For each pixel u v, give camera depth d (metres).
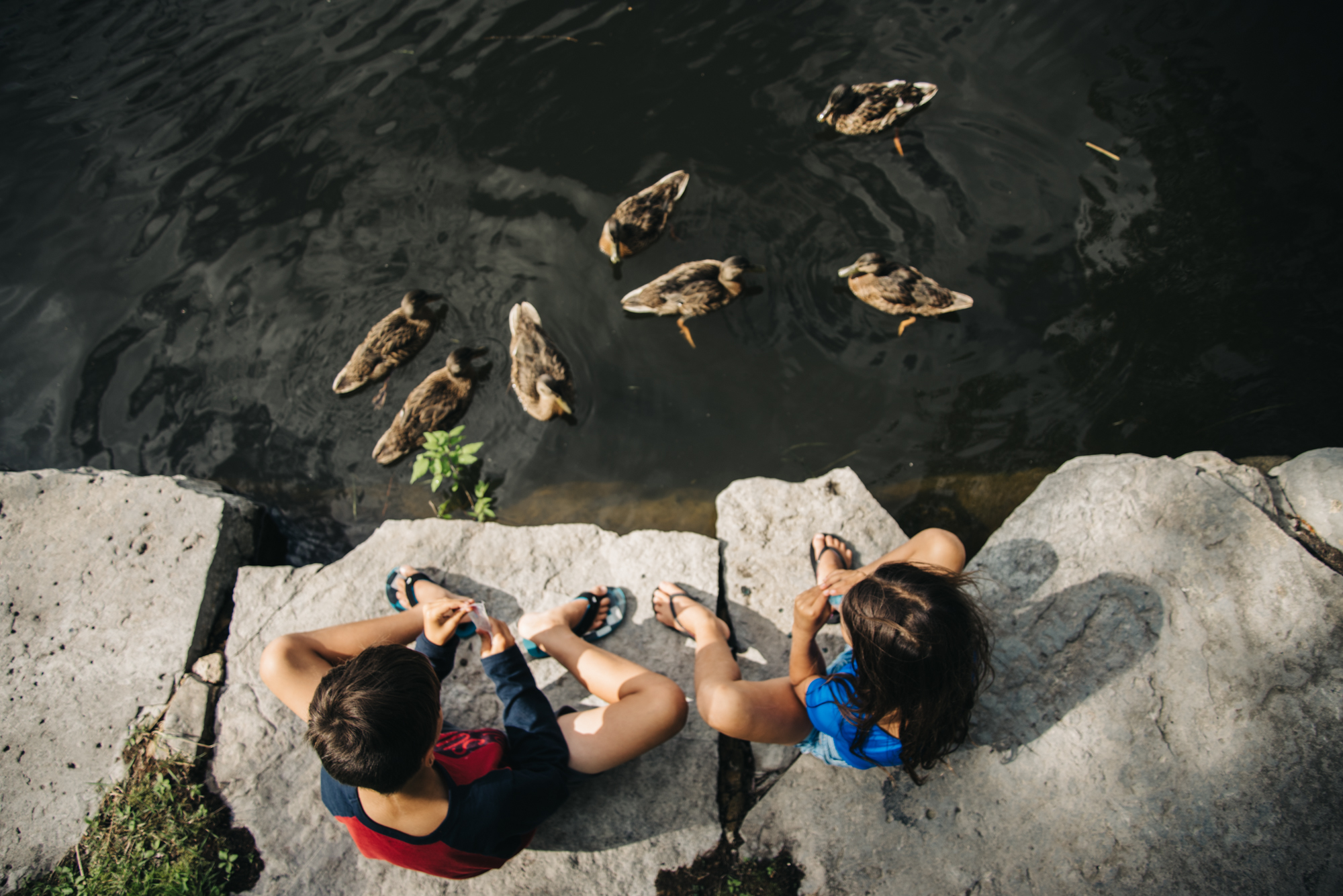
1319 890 3.17
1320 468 4.08
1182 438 5.08
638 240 6.40
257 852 3.61
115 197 7.06
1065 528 4.10
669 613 4.09
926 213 6.36
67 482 4.80
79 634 4.25
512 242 6.64
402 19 7.85
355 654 3.55
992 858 3.39
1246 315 5.46
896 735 3.20
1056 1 7.06
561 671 4.04
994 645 3.86
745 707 3.31
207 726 3.95
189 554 4.52
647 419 5.72
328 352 6.27
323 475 5.76
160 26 8.16
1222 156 6.13
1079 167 6.34
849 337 5.91
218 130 7.34
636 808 3.64
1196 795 3.40
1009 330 5.74
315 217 6.83
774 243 6.42
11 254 6.80
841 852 3.48
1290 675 3.56
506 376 6.14
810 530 4.49
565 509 5.35
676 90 7.16
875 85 6.57
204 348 6.32
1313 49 6.41
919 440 5.35
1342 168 5.93
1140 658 3.71
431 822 2.81
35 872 3.62
